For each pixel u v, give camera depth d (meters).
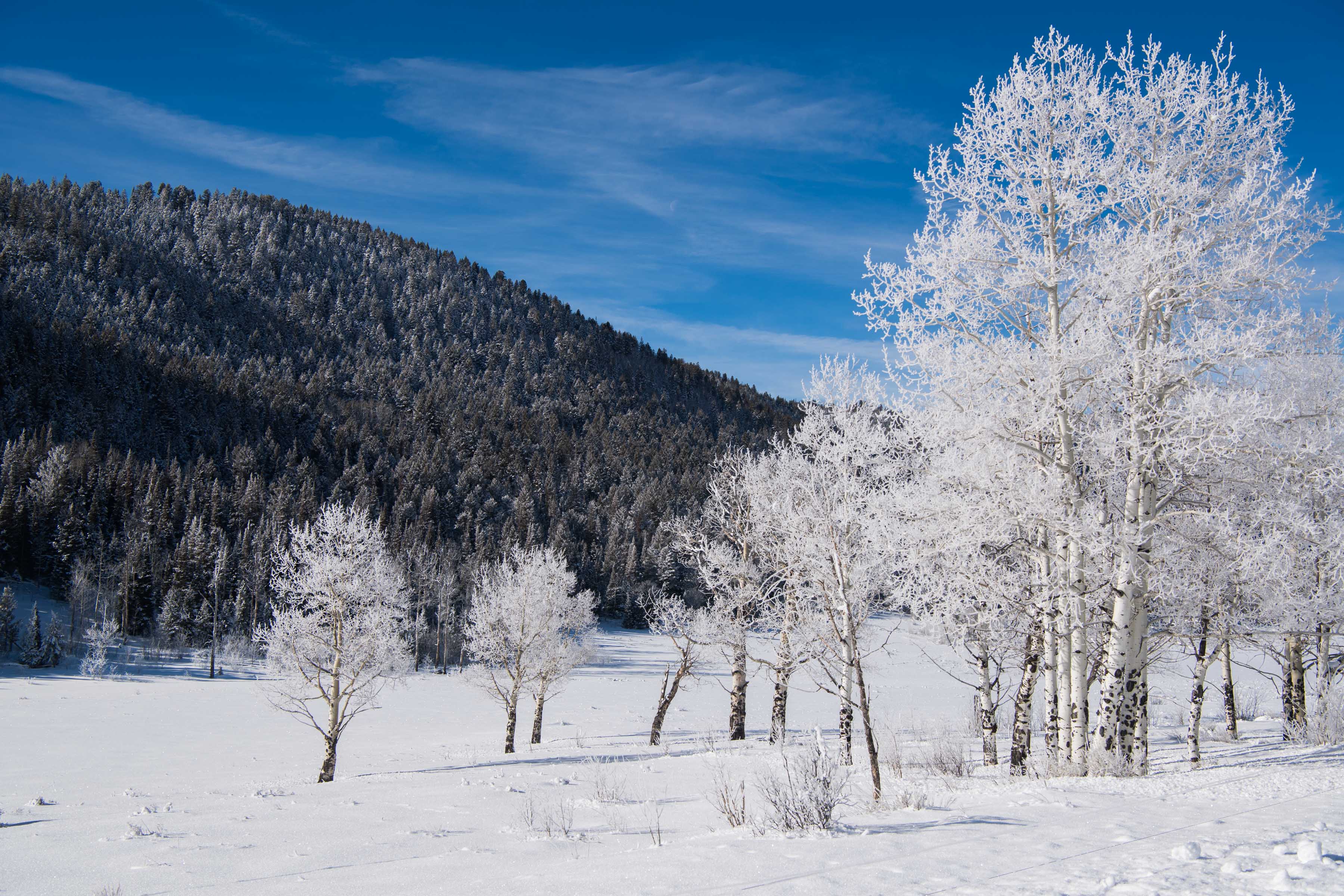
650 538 107.19
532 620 29.92
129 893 8.45
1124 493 11.99
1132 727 11.34
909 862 5.75
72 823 14.10
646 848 7.74
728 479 24.64
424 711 47.47
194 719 43.28
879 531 12.17
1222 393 10.94
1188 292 11.41
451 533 109.44
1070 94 12.23
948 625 13.33
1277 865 4.95
